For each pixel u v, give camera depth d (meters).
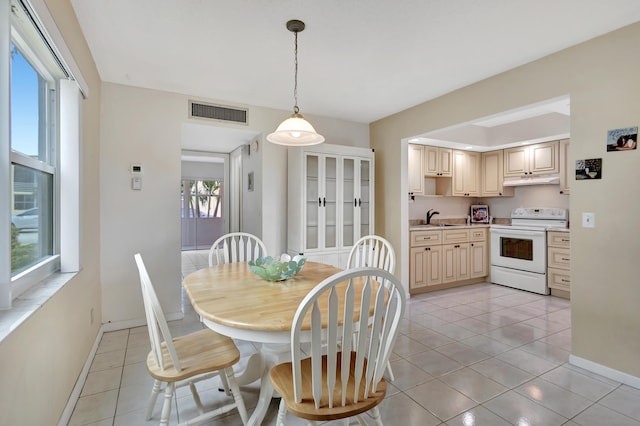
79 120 2.01
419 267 4.27
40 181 1.77
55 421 1.55
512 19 2.04
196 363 1.53
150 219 3.16
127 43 2.33
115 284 3.01
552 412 1.82
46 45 1.53
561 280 4.06
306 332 1.34
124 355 2.50
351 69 2.78
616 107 2.14
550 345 2.69
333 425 1.72
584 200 2.30
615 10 1.94
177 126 3.29
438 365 2.36
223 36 2.24
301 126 2.14
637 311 2.05
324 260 3.71
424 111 3.62
